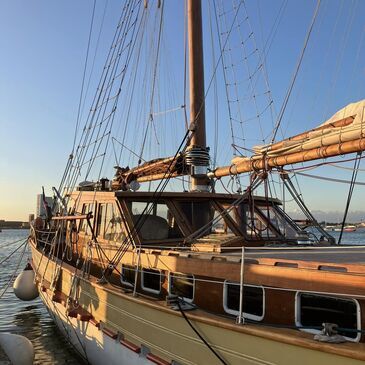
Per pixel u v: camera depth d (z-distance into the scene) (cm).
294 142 679
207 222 886
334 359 434
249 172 827
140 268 761
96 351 849
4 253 4625
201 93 1143
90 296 873
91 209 1010
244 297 574
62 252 1203
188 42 1166
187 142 1061
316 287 482
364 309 452
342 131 591
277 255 617
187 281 664
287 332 484
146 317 678
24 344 982
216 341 553
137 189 1199
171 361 624
